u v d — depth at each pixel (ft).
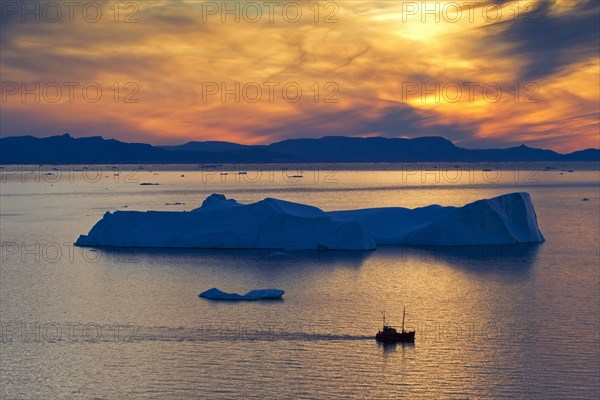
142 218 638.94
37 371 296.30
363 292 436.35
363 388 279.28
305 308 394.11
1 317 379.14
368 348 323.98
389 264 530.27
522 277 484.33
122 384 282.56
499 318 375.25
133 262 540.52
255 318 372.38
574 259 557.74
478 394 274.77
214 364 303.27
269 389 277.44
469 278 479.82
